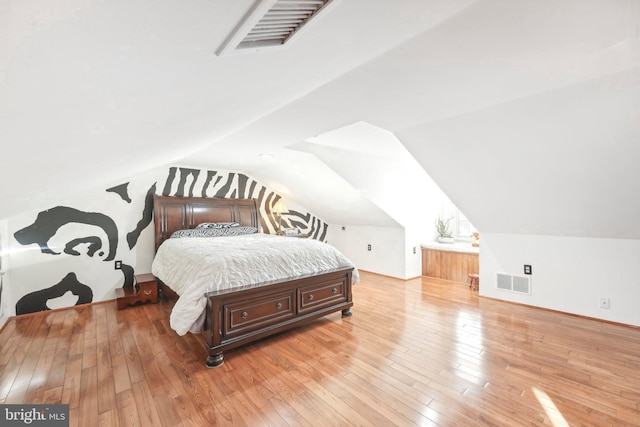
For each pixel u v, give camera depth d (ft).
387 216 15.46
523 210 10.34
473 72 5.27
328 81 5.36
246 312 8.09
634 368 7.14
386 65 4.95
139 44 1.62
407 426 5.31
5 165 3.07
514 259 12.03
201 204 14.96
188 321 7.29
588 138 6.86
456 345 8.43
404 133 9.03
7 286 10.16
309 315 9.56
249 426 5.32
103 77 1.86
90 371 7.05
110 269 12.50
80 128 2.76
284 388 6.43
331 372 7.06
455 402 5.95
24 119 2.00
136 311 11.17
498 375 6.89
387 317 10.72
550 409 5.72
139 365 7.34
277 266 9.18
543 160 8.00
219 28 1.81
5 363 7.39
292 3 1.94
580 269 10.49
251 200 16.97
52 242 11.21
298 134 9.15
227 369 7.20
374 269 17.83
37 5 0.93
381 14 2.84
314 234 20.53
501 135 7.80
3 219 9.43
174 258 10.48
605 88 5.69
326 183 14.65
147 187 13.58
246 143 10.33
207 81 2.91
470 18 3.67
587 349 8.11
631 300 9.55
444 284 15.39
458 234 17.47
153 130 4.30
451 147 8.94
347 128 9.02
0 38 1.06
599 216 9.07
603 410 5.69
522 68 5.16
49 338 8.82
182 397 6.11
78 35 1.28
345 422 5.42
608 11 3.63
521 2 3.41
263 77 3.58
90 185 9.45
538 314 10.88
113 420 5.44
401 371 7.09
